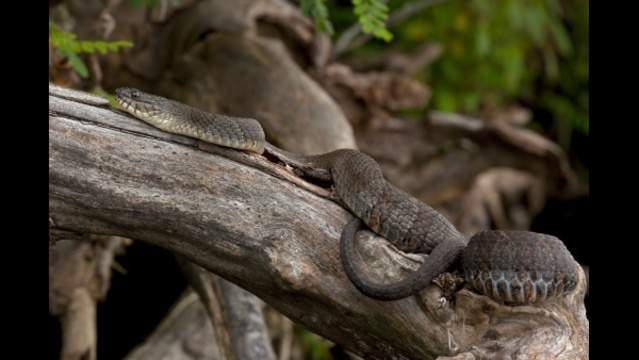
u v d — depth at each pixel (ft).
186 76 28.84
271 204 16.83
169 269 34.14
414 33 39.42
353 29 36.52
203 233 16.52
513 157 35.50
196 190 16.46
